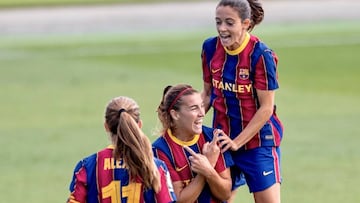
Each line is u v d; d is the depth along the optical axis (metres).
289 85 47.47
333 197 25.91
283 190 26.81
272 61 18.28
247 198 26.02
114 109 15.57
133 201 15.44
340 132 35.19
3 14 85.50
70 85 48.88
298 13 84.44
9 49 65.38
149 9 88.12
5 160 31.41
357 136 34.41
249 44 18.33
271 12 85.69
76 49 64.38
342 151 31.84
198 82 48.97
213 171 16.70
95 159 15.73
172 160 17.06
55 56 61.12
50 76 52.41
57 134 35.81
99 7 89.31
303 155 31.38
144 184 15.41
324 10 86.19
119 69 54.50
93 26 77.81
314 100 42.75
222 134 17.53
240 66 18.34
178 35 70.81
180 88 16.94
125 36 71.12
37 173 29.44
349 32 70.19
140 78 50.69
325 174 28.64
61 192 27.06
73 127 37.28
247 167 18.81
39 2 92.81
